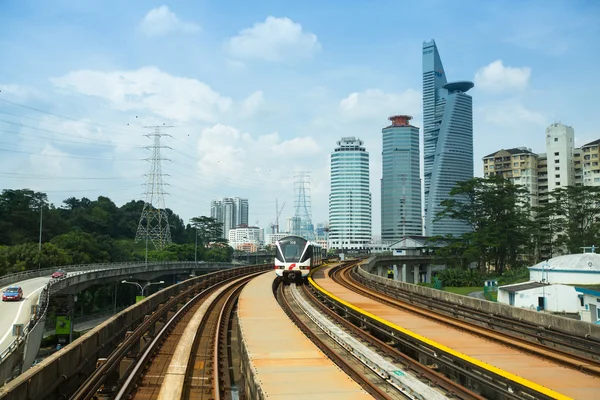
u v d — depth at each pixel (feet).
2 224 309.01
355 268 213.46
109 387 46.37
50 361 38.11
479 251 276.62
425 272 391.65
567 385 40.19
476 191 299.38
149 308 85.61
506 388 40.81
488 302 81.87
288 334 58.85
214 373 48.29
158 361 54.44
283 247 140.46
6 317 128.57
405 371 47.62
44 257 252.21
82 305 260.01
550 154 442.50
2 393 29.94
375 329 70.23
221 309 94.38
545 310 152.35
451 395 40.63
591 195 295.48
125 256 367.66
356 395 36.60
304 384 39.06
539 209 306.76
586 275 165.78
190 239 538.06
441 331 63.10
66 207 512.22
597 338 56.18
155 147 352.28
